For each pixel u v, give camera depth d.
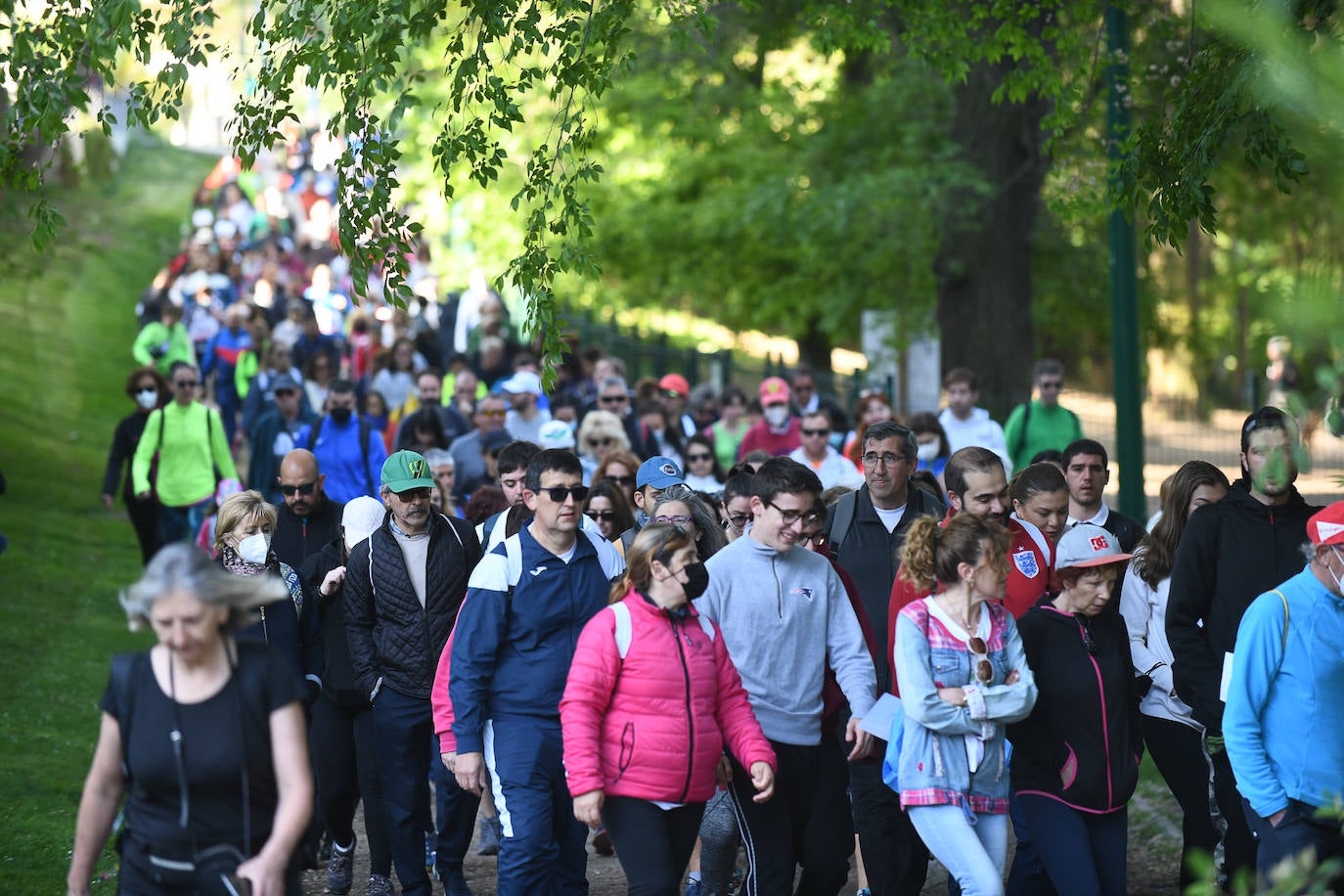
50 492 70.31
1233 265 111.31
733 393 58.19
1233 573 22.75
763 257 100.31
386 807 27.05
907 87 75.19
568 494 23.05
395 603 26.86
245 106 27.30
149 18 27.23
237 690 15.92
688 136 98.50
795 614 22.86
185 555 15.59
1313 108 9.08
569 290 111.06
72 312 118.75
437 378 57.84
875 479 26.48
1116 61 38.75
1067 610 22.33
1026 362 69.56
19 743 37.38
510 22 27.38
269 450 57.41
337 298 94.44
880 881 23.50
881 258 78.50
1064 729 21.97
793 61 94.56
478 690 22.95
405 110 25.91
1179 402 77.62
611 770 20.53
